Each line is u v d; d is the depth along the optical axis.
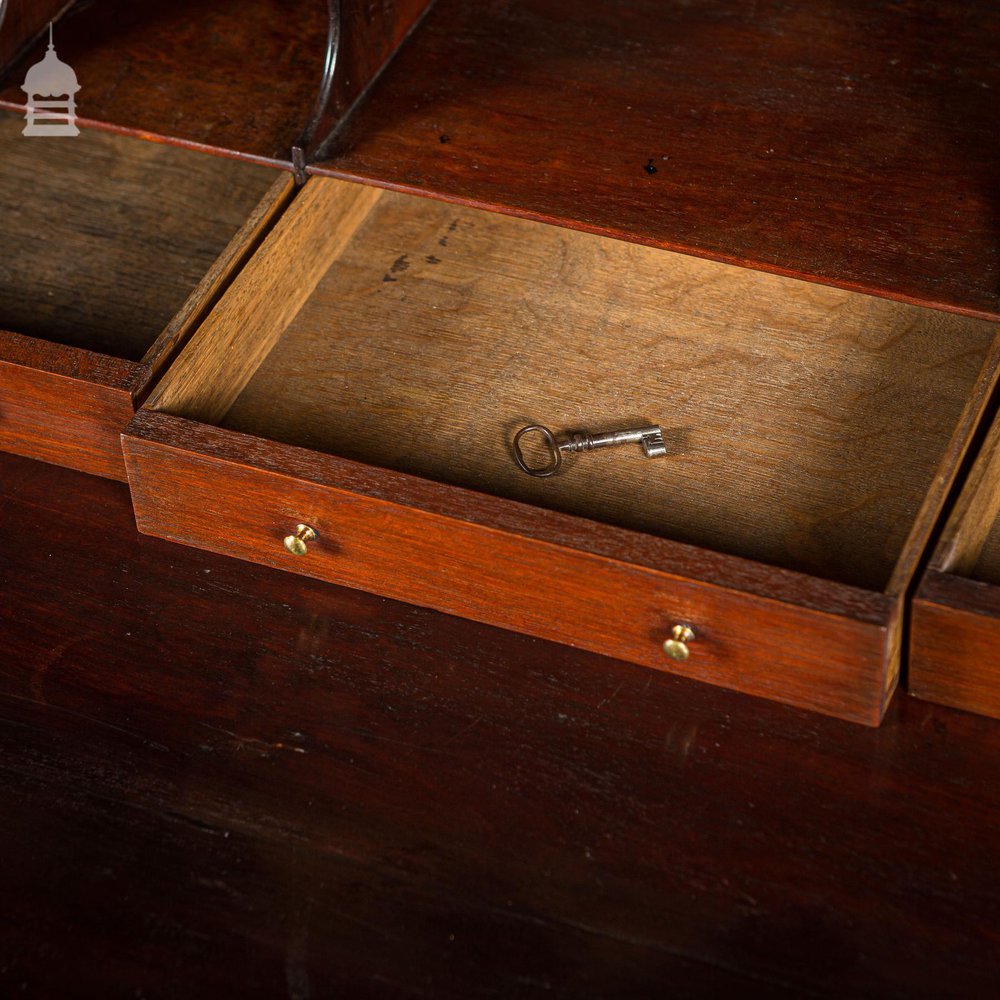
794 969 1.26
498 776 1.39
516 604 1.43
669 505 1.48
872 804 1.36
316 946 1.29
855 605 1.28
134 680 1.47
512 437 1.55
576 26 1.83
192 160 1.87
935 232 1.57
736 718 1.42
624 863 1.33
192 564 1.55
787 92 1.74
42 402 1.53
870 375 1.58
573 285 1.69
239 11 1.85
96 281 1.74
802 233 1.57
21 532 1.58
